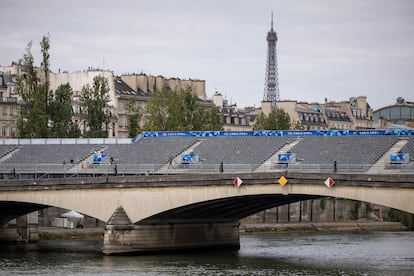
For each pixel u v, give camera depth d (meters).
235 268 133.25
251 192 139.50
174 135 177.62
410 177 127.19
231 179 140.88
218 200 143.50
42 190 154.00
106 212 150.12
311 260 146.75
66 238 184.25
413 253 163.38
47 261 140.00
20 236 175.50
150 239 151.75
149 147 175.50
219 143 170.38
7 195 155.88
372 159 149.38
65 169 172.75
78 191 152.00
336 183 133.12
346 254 160.12
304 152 158.00
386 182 129.00
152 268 131.75
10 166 174.88
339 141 158.00
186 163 166.00
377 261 146.25
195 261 141.38
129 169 167.88
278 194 138.12
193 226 160.12
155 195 147.12
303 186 135.62
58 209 198.38
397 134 156.12
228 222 168.75
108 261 139.62
